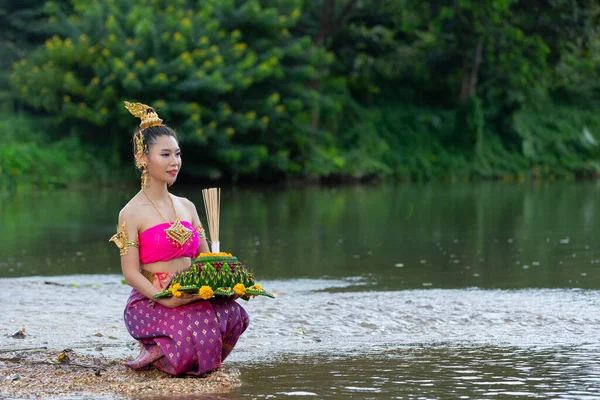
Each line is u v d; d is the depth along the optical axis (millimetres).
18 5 30922
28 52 30031
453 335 5965
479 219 15852
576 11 33781
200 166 27547
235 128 27750
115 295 7762
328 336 5973
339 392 4461
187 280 4699
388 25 35531
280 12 30188
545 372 4871
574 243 11906
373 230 13969
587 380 4680
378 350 5512
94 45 27484
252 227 14477
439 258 10445
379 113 34688
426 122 35562
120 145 27766
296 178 30016
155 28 27078
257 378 4773
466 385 4590
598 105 38375
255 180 30312
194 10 29422
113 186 26547
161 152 5102
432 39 36875
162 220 5082
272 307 6961
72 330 6227
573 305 7012
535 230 13797
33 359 5277
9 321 6531
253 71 27281
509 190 25812
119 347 5688
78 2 28688
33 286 8266
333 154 31031
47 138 27594
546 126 36875
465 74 35625
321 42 32312
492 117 35969
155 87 26031
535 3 33875
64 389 4547
